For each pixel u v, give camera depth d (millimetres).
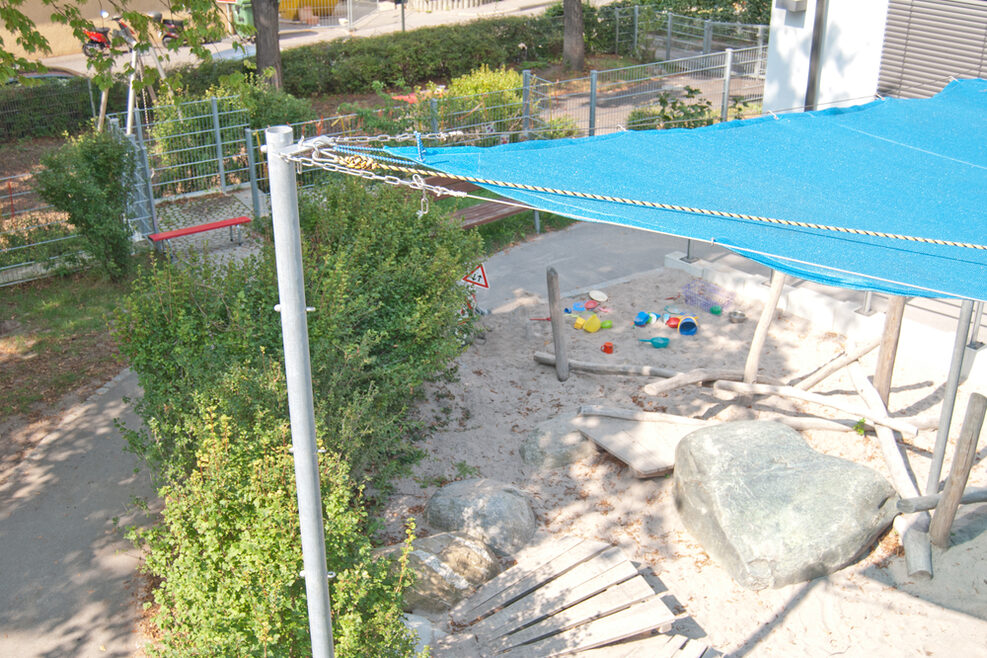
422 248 10664
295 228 3992
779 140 7574
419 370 9602
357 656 6066
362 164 4004
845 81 15445
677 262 14656
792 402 11164
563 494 9898
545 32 29938
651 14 29719
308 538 4660
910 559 8594
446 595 8211
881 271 5219
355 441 8141
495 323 13148
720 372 11320
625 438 10266
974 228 5777
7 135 22172
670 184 5844
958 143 7941
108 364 12016
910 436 10195
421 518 9406
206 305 9133
